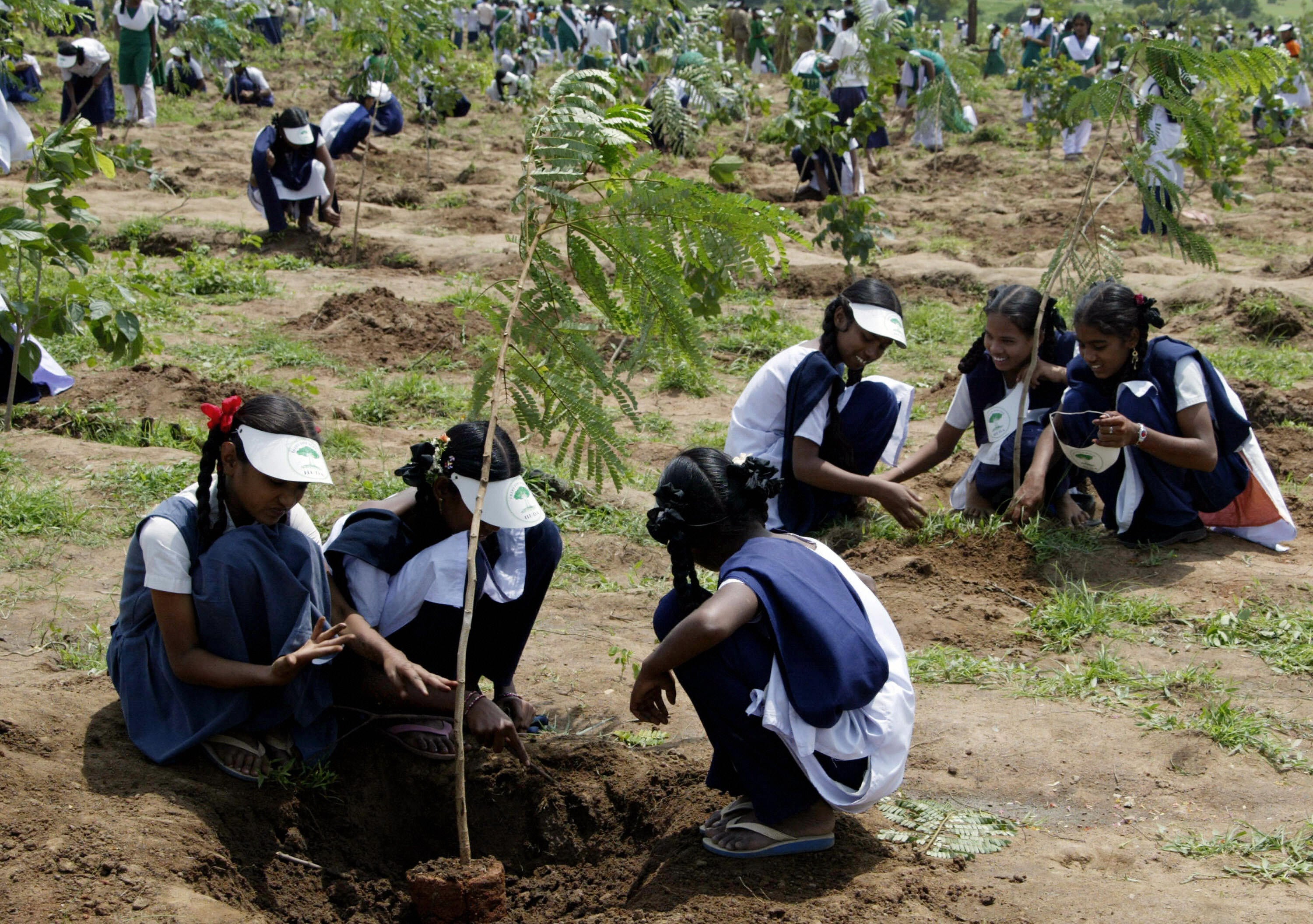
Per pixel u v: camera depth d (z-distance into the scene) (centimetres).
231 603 339
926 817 354
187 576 339
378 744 382
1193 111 576
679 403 838
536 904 346
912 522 539
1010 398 580
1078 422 551
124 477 600
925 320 1032
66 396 736
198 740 343
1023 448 577
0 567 506
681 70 1390
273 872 332
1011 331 558
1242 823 350
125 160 783
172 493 587
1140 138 1290
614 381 368
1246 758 386
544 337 367
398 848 373
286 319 979
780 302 1106
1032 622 491
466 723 388
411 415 765
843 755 321
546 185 355
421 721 381
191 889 301
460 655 328
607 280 385
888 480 590
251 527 345
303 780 360
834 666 316
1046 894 312
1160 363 543
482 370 368
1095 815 358
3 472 604
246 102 2058
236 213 1373
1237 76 575
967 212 1513
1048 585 532
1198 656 463
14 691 377
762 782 327
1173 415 543
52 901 285
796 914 301
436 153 1805
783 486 570
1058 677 446
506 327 353
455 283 1121
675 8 1669
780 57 2680
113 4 2231
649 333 360
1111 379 548
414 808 379
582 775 384
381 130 1425
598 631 502
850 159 1485
